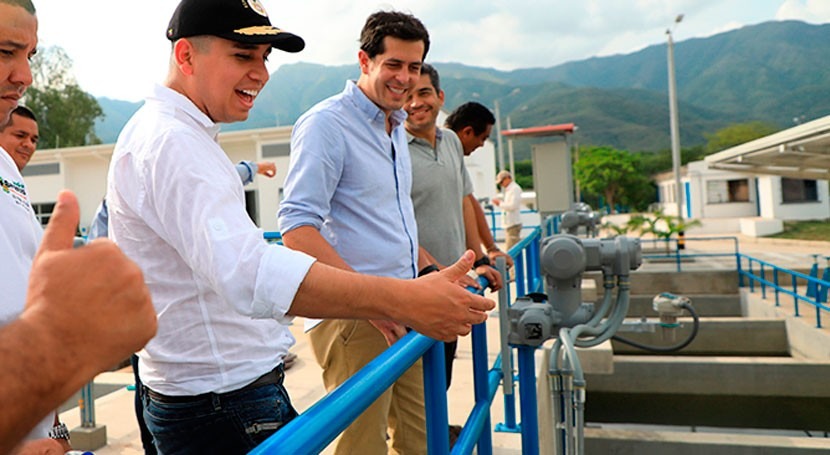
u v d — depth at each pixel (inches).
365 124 76.1
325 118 73.0
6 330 16.6
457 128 129.0
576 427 108.6
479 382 85.7
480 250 122.3
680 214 772.0
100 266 17.8
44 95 1765.5
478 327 85.0
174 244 43.2
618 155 2500.0
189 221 40.4
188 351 49.4
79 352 17.2
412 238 81.7
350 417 36.6
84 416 120.6
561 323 117.3
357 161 75.0
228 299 38.5
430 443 60.1
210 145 46.9
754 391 318.0
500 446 117.4
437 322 42.4
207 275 40.0
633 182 2461.9
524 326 104.9
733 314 461.4
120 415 136.7
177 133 43.1
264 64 50.8
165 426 51.6
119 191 46.1
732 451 221.1
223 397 50.5
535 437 108.3
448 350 96.2
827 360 318.0
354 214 76.2
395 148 80.7
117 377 181.5
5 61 38.1
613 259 115.0
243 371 51.3
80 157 876.0
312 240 68.6
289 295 37.4
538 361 167.8
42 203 884.0
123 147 46.1
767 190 1096.2
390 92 76.0
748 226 974.4
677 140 775.7
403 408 84.0
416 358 51.1
